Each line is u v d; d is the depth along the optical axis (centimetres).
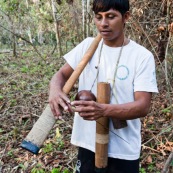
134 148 178
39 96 527
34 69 736
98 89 162
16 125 420
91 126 179
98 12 156
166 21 391
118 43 168
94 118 149
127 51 167
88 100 159
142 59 165
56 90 163
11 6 913
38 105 489
